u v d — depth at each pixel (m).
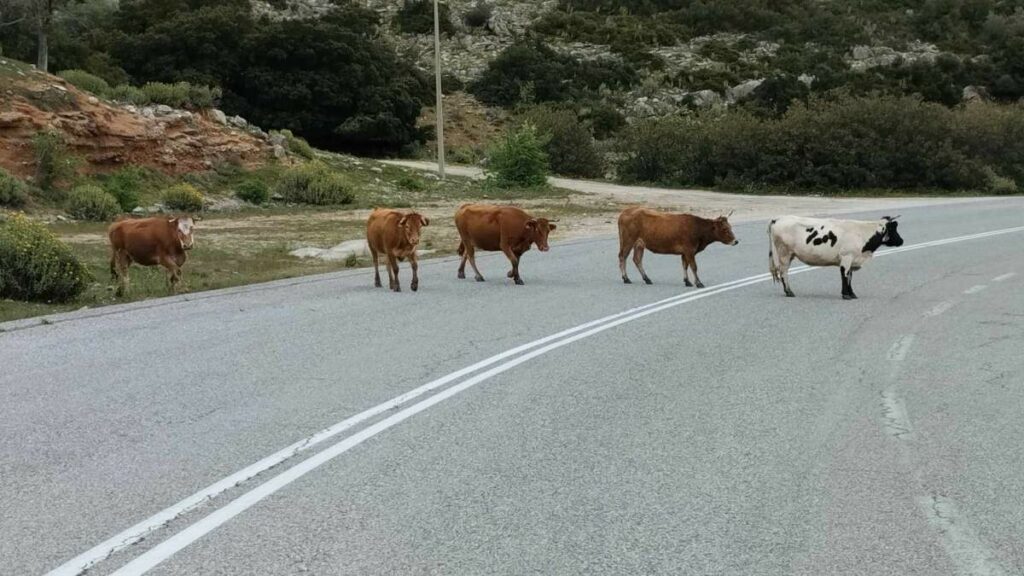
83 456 5.96
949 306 12.62
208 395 7.59
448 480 5.56
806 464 5.92
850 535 4.77
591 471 5.75
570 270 16.89
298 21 58.84
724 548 4.59
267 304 12.74
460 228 15.38
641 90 75.50
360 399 7.48
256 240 22.66
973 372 8.69
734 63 83.94
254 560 4.41
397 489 5.40
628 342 10.03
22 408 7.14
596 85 76.88
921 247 20.03
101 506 5.09
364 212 31.14
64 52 49.66
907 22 98.00
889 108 43.78
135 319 11.46
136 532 4.73
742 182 43.62
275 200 33.56
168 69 54.28
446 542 4.64
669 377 8.38
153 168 32.72
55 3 43.44
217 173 34.78
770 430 6.70
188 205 29.88
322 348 9.62
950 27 94.31
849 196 40.69
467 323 11.19
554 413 7.12
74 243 20.75
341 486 5.44
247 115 55.19
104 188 29.22
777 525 4.89
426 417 6.96
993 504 5.22
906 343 10.07
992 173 43.28
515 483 5.52
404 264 18.08
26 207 26.44
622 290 14.20
